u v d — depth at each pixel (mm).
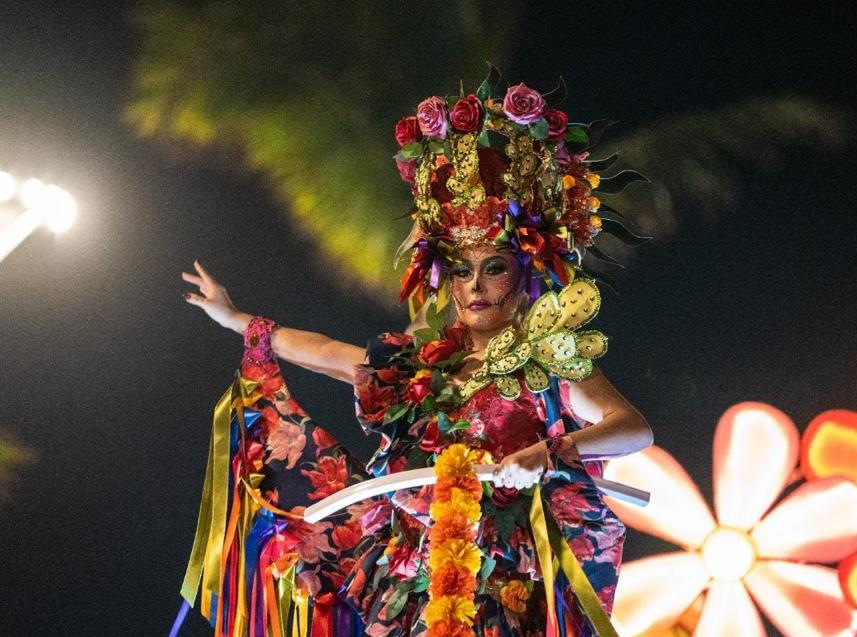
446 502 5906
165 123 15695
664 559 13961
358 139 15117
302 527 6910
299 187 15117
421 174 6883
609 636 5789
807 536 13867
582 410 6449
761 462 14172
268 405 7148
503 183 6750
